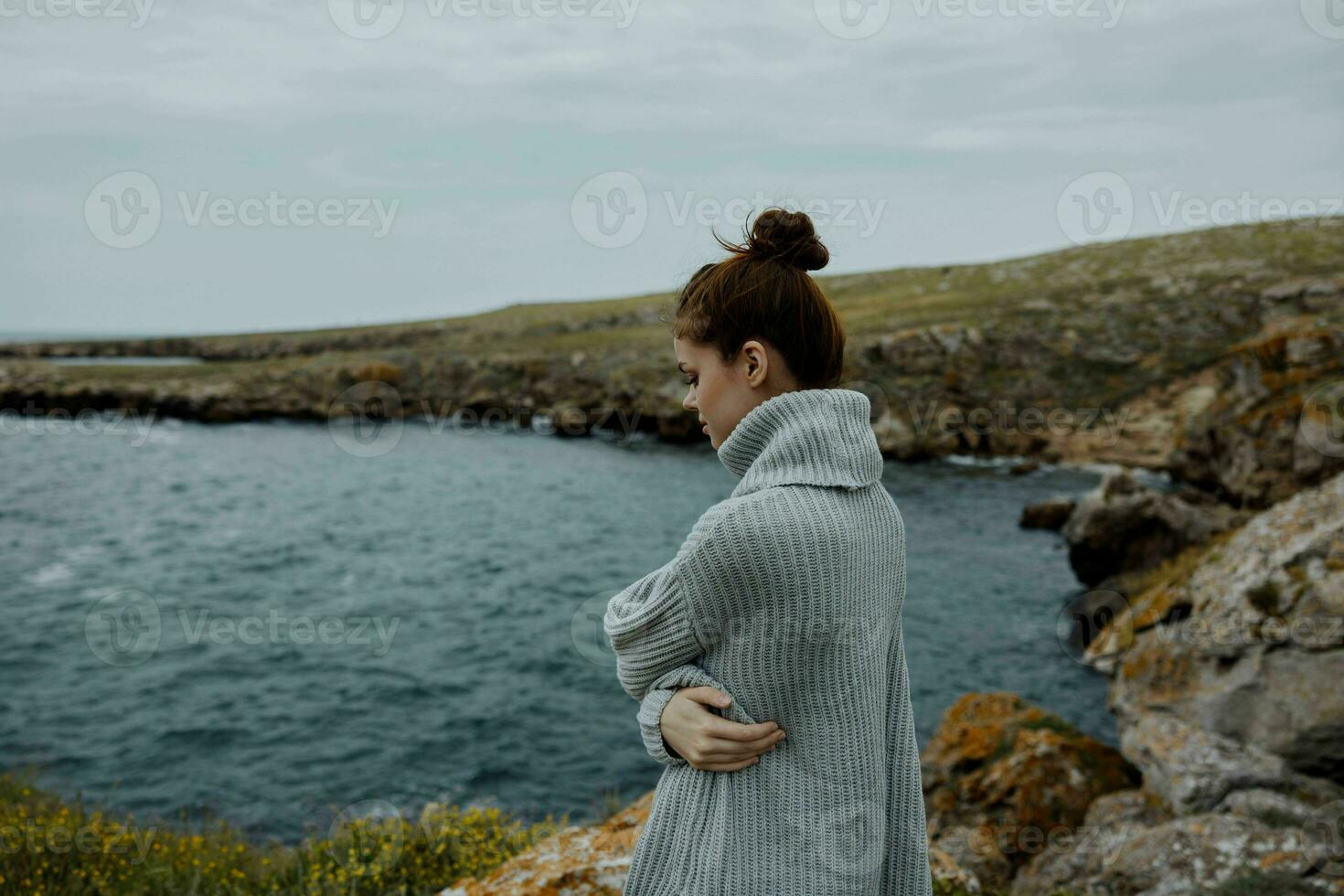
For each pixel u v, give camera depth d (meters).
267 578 21.73
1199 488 22.75
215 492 33.62
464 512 29.94
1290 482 18.73
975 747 8.17
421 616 18.62
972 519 26.12
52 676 14.95
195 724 13.05
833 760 1.28
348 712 13.49
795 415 1.33
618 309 88.44
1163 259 63.28
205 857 5.82
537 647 16.48
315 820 10.32
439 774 11.53
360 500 32.09
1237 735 7.71
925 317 49.69
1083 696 13.58
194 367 68.12
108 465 39.81
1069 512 24.73
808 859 1.27
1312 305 41.06
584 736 12.66
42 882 5.14
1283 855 5.50
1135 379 40.69
